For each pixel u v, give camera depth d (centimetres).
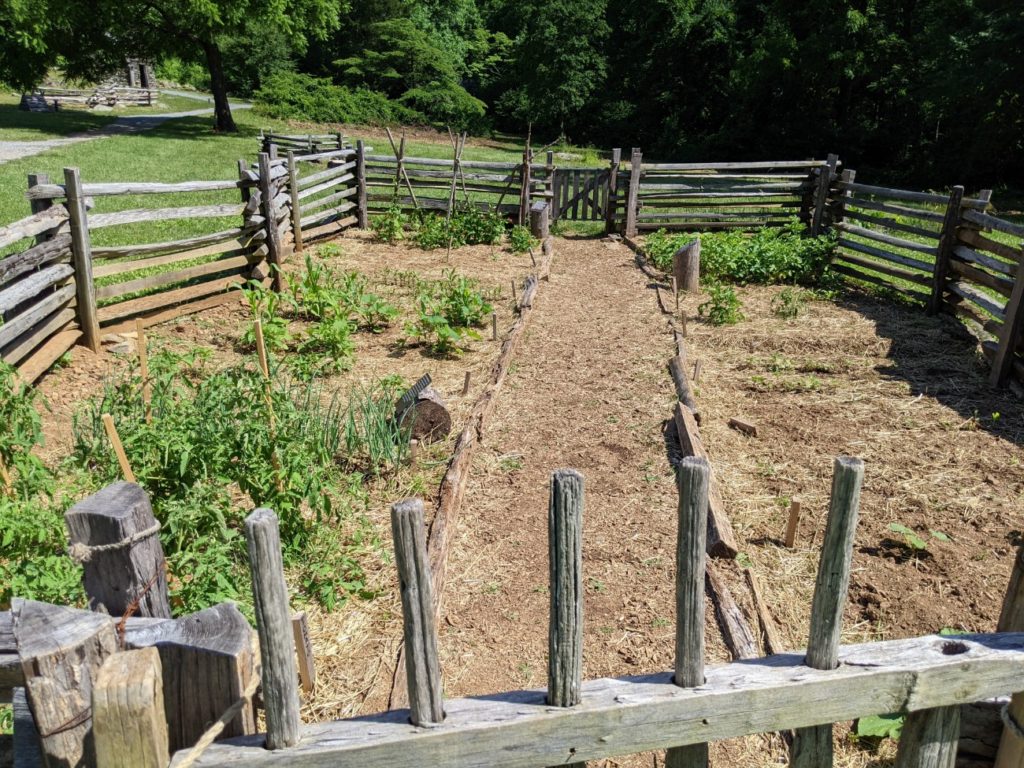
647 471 572
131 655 198
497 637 397
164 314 870
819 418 672
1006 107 2727
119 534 246
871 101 3506
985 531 498
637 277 1209
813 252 1183
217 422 462
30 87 3509
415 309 980
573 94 4203
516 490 545
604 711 218
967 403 712
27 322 651
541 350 845
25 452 456
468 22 5700
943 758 248
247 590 399
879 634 405
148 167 2067
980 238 910
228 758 208
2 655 227
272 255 1043
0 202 1466
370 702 351
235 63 4984
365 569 446
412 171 1547
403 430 597
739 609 413
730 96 3875
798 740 241
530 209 1520
